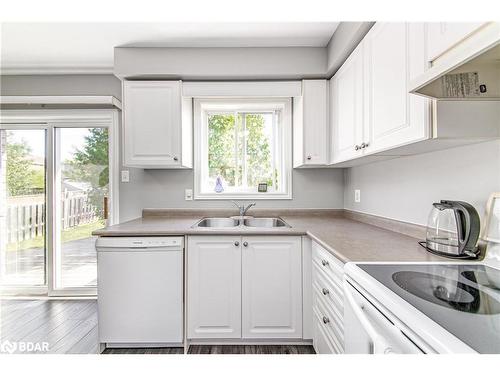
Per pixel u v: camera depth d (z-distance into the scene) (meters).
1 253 2.98
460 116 1.06
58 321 2.44
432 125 1.07
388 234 1.78
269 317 1.99
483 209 1.18
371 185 2.22
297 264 1.99
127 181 2.80
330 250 1.42
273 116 2.93
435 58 1.04
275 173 2.93
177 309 1.97
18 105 2.79
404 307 0.74
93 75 2.85
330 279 1.51
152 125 2.36
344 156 2.01
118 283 1.96
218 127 2.93
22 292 2.97
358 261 1.16
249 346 2.04
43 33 2.14
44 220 2.97
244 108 2.89
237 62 2.32
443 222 1.29
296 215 2.78
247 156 2.94
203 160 2.86
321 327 1.71
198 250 1.99
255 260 1.99
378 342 0.77
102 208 2.93
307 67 2.31
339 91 2.12
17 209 2.98
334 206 2.80
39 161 2.98
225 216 2.77
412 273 1.01
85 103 2.68
